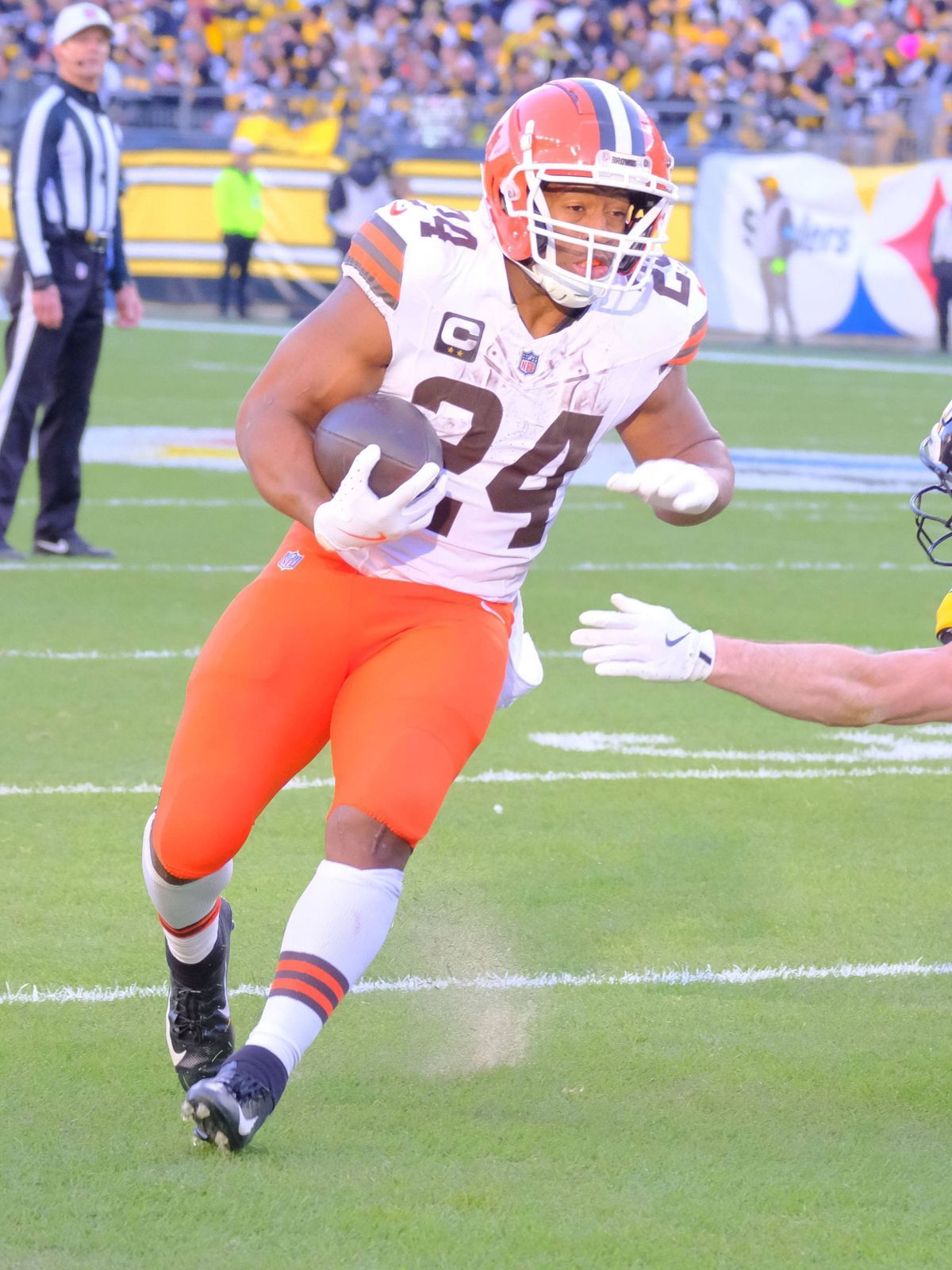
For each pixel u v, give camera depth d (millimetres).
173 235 86938
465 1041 13422
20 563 32312
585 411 11758
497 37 91312
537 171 10883
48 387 31766
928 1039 13625
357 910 10977
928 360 77188
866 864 18094
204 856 11242
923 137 79938
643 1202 10750
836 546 37750
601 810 19703
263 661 11414
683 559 35688
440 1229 10281
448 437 11602
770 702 10867
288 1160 11211
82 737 21812
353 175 83375
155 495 41281
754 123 83062
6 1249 9930
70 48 29984
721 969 15047
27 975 14422
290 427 11352
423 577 11781
